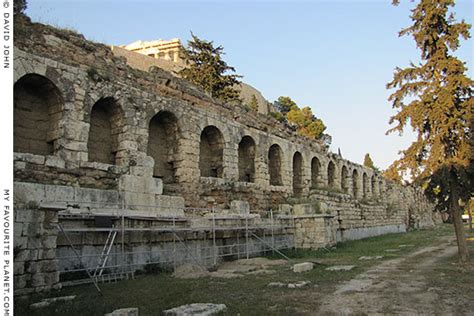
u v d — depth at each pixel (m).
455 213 20.97
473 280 14.38
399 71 22.77
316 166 42.56
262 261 23.17
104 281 15.89
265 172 32.38
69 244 15.64
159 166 24.45
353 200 44.88
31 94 18.45
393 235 51.41
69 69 18.88
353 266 19.45
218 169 28.27
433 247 30.73
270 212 28.72
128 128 21.08
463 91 21.09
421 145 21.64
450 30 21.52
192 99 26.58
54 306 10.75
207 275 17.33
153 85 23.69
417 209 79.62
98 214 16.48
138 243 18.23
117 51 60.69
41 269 12.58
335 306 11.09
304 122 77.25
